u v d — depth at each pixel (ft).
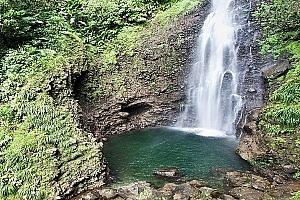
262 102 42.32
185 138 43.32
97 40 48.08
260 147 36.27
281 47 44.96
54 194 29.71
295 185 31.27
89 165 32.76
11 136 32.32
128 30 49.96
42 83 36.91
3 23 38.52
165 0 54.19
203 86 48.14
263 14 49.08
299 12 45.42
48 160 31.30
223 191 30.96
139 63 47.60
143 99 46.62
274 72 42.52
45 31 43.04
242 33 48.57
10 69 37.06
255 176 33.12
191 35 49.57
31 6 44.16
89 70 44.65
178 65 48.39
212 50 49.14
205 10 51.83
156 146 41.06
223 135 44.32
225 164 36.06
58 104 37.22
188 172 34.73
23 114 34.09
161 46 48.57
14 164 30.37
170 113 47.50
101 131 43.68
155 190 30.71
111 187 32.12
